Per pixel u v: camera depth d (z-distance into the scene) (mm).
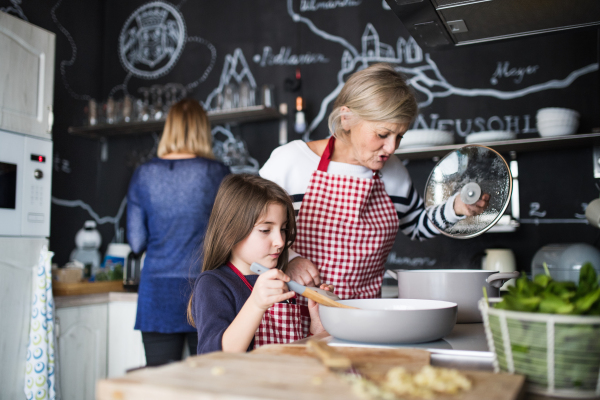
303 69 2588
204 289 1023
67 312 1981
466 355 665
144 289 1832
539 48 2193
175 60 2863
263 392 426
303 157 1314
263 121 2627
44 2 2639
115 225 2865
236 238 1082
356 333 724
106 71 2969
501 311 534
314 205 1285
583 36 2127
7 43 1856
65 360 1959
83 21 2879
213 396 419
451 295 958
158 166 1847
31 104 1951
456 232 1161
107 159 2914
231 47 2750
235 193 1106
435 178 1229
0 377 1751
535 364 509
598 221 1689
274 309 1081
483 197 1125
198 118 1904
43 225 1962
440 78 2340
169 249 1811
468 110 2285
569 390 495
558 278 1720
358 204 1267
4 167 1814
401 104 1076
